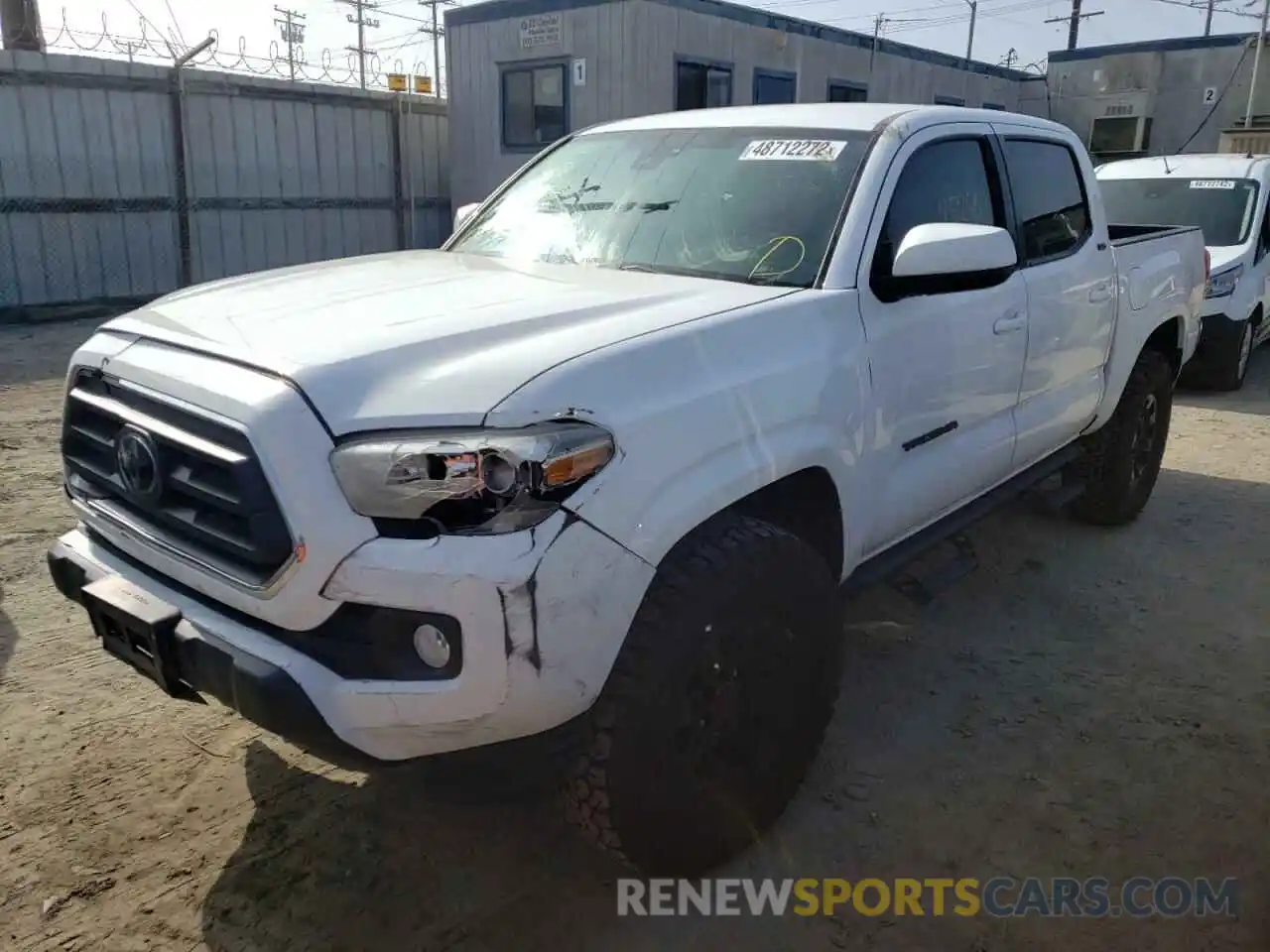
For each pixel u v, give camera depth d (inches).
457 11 637.3
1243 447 286.7
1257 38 772.6
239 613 91.0
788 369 105.8
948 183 140.7
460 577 79.7
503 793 90.0
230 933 99.0
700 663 95.8
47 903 102.0
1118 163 425.7
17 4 517.3
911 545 137.8
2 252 490.6
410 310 102.2
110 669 146.7
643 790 93.7
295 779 122.6
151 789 120.0
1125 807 121.0
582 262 133.6
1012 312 146.9
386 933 99.3
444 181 693.3
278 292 113.5
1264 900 105.9
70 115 502.3
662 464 90.4
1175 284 209.9
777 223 126.0
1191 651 161.3
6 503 215.3
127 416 95.8
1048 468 175.5
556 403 84.6
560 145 163.5
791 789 113.0
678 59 586.6
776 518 117.5
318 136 610.9
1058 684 149.8
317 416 83.3
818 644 109.7
